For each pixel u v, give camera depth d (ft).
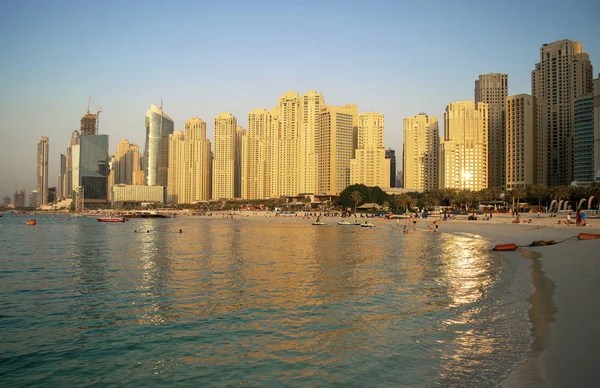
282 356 72.43
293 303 109.19
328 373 64.69
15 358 74.95
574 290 106.42
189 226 545.03
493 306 99.81
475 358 66.90
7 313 103.24
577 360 61.05
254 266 175.42
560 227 342.03
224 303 110.63
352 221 576.20
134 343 81.25
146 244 283.79
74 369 70.08
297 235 361.71
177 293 123.85
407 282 135.95
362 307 103.50
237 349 76.59
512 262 175.11
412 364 66.28
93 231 449.48
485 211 626.23
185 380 64.75
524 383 56.24
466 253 216.13
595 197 536.42
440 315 93.91
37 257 213.46
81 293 125.29
